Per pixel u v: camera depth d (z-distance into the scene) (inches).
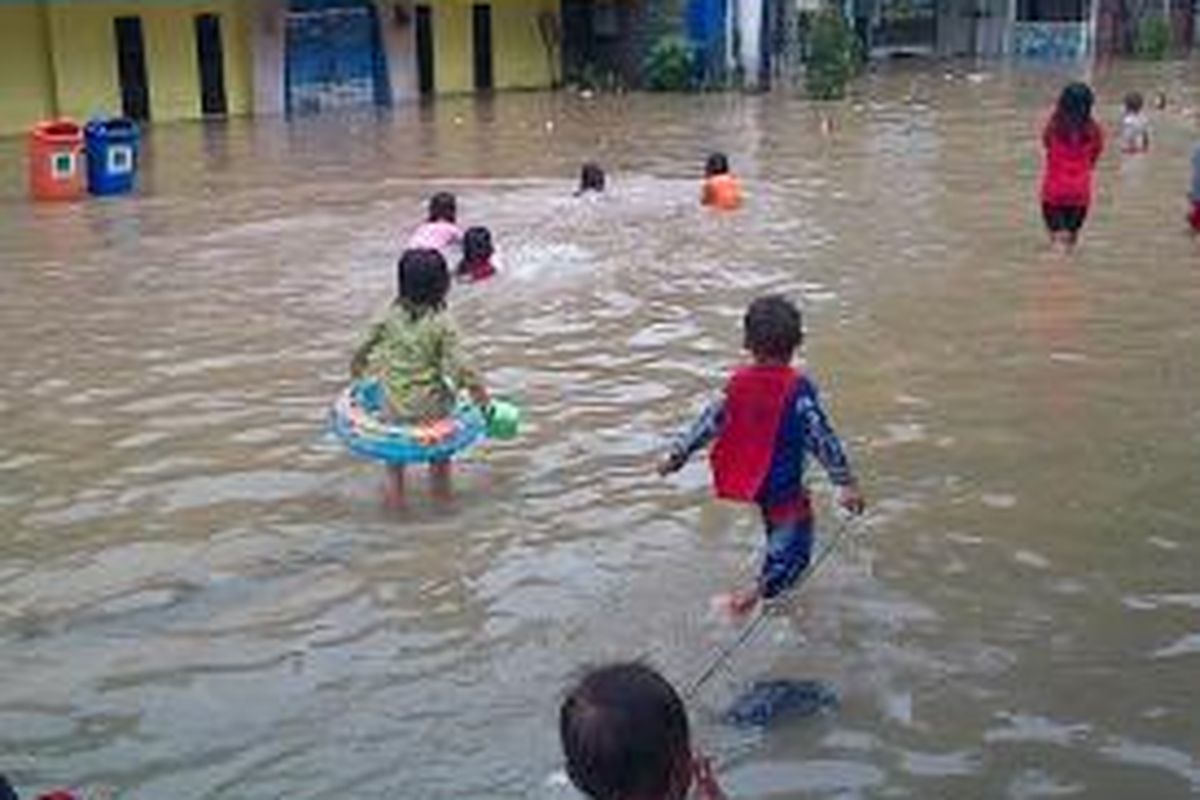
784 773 223.6
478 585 291.0
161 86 1194.0
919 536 310.2
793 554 275.3
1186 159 845.8
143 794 223.6
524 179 827.4
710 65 1373.0
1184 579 289.4
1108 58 1658.5
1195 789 219.6
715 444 277.4
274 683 255.8
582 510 326.6
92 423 396.8
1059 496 331.3
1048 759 227.6
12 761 233.0
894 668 255.1
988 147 925.2
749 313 274.7
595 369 434.0
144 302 535.5
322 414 398.9
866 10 1601.9
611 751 131.4
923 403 397.7
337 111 1254.9
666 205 713.6
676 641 265.9
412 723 241.4
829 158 890.1
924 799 217.6
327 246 630.5
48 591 293.7
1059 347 451.2
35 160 780.6
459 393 345.7
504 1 1412.4
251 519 327.6
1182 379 418.6
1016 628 269.9
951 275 552.1
